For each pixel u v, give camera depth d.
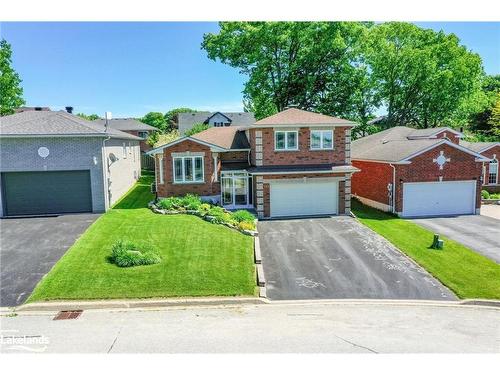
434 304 11.80
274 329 9.52
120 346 8.43
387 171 24.92
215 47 37.22
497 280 13.50
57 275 12.45
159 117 90.25
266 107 39.41
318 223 21.31
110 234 16.48
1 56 42.97
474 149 32.44
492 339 9.16
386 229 20.27
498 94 50.50
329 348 8.34
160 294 11.61
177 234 16.72
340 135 23.25
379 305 11.63
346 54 36.59
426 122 49.91
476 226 21.22
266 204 22.88
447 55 46.22
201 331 9.35
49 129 20.58
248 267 13.93
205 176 23.38
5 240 15.98
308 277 13.66
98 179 21.06
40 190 20.75
